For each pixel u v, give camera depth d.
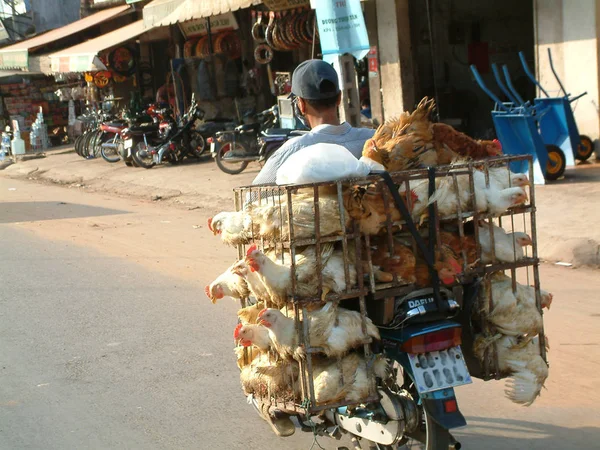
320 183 3.00
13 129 24.78
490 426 4.09
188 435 4.25
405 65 13.81
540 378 3.34
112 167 17.67
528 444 3.84
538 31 11.54
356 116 8.98
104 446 4.16
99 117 20.42
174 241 9.27
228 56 18.45
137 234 9.88
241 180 13.41
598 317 5.52
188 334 5.88
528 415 4.17
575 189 9.24
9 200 14.30
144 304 6.71
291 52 17.33
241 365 3.69
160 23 16.17
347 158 3.06
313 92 3.58
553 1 11.23
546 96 10.86
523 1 14.84
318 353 3.12
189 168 15.63
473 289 3.36
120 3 24.53
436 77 15.03
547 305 3.49
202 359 5.36
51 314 6.56
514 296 3.32
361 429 3.44
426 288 3.23
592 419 4.05
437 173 3.19
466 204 3.24
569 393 4.37
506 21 15.11
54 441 4.25
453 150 3.41
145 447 4.13
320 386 3.08
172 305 6.64
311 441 4.11
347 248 3.11
